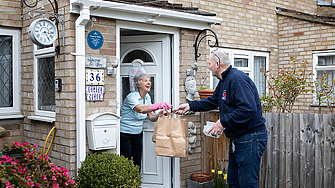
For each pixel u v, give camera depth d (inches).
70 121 155.3
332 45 298.0
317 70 310.3
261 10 315.6
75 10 153.3
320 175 163.0
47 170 123.9
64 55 157.9
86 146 158.1
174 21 188.4
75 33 155.6
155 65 199.0
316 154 164.4
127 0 167.5
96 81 160.6
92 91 158.9
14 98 201.0
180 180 195.8
